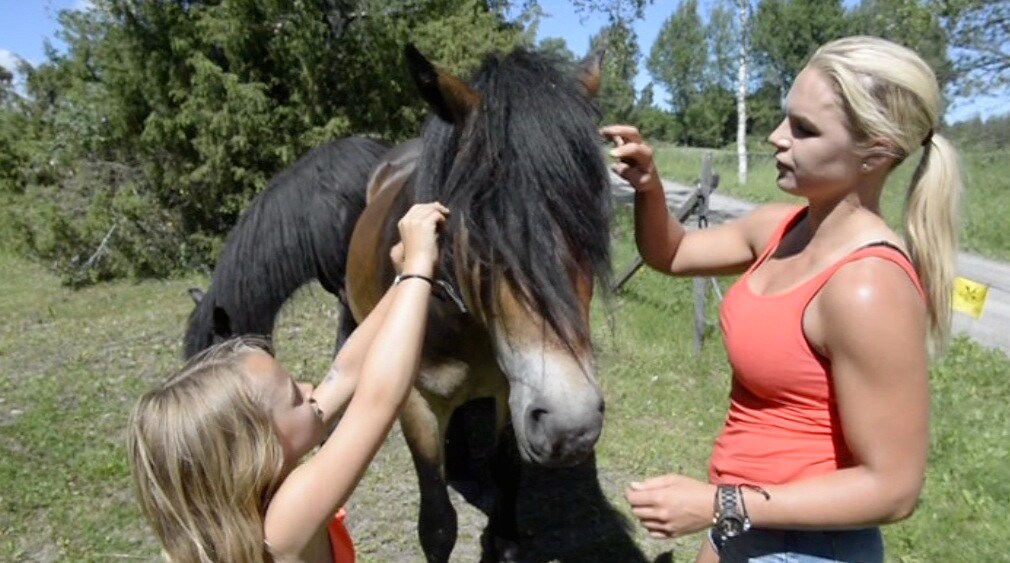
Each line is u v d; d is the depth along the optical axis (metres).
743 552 1.71
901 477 1.41
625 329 6.49
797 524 1.47
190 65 10.65
